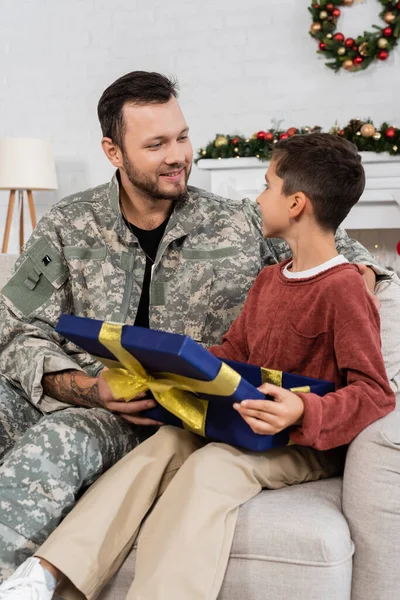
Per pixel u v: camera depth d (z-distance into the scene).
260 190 3.88
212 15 4.21
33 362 1.54
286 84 4.12
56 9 4.51
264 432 1.17
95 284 1.68
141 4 4.34
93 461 1.29
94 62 4.47
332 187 1.39
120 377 1.32
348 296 1.31
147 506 1.23
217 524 1.14
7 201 4.72
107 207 1.73
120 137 1.64
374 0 3.90
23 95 4.63
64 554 1.14
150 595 1.09
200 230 1.72
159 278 1.68
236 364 1.36
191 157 1.68
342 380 1.34
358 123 3.70
